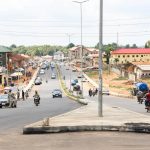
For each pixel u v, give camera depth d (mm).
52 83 148875
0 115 35094
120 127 21922
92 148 16906
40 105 54438
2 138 19891
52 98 84312
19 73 148750
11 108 48250
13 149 16828
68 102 63312
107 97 85500
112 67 180375
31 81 152875
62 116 28797
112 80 146500
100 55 28531
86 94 103750
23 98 79250
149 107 36531
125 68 152500
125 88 118375
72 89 124875
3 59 161750
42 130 21516
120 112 32969
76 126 21969
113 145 17625
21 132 22219
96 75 175250
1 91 94438
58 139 19391
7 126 25609
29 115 34406
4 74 132500
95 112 33125
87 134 20891
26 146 17562
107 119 26188
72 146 17438
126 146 17375
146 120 25375
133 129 21672
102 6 28672
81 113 31938
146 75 132000
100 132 21594
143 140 18984
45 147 17266
